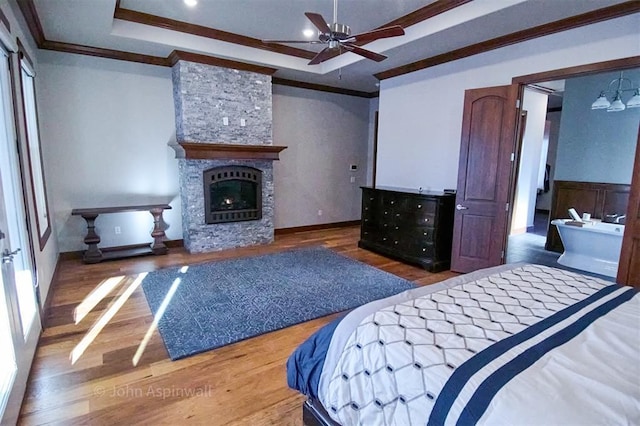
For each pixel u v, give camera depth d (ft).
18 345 6.46
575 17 10.82
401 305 5.51
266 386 7.27
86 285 12.62
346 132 24.35
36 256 9.37
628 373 3.78
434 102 16.03
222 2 12.30
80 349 8.49
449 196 14.80
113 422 6.17
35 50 13.58
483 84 13.96
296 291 12.36
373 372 4.46
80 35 13.57
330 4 12.26
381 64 16.87
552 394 3.40
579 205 17.52
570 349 4.26
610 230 14.74
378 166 19.42
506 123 12.94
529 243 20.25
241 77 17.63
